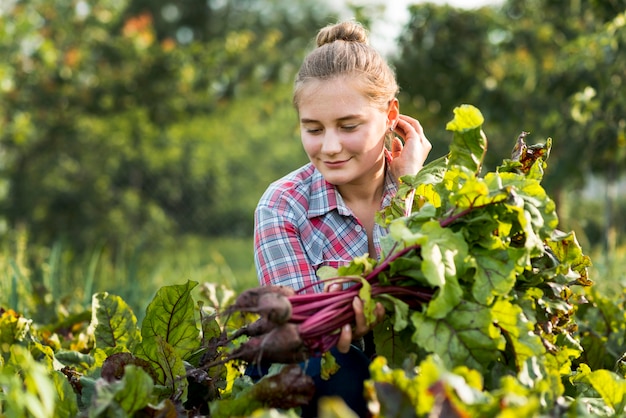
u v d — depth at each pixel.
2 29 7.61
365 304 1.62
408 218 1.70
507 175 1.75
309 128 2.01
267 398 1.58
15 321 2.17
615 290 3.52
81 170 10.11
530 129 6.45
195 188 12.16
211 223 12.37
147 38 9.66
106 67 9.52
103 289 4.42
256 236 2.14
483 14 6.70
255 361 1.61
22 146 9.56
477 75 6.64
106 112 9.61
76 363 2.09
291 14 17.14
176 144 11.45
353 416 1.30
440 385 1.32
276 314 1.55
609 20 4.58
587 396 1.80
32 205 9.80
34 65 8.75
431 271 1.53
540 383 1.51
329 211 2.14
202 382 1.84
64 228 9.91
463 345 1.56
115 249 10.01
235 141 13.94
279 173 15.25
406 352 1.70
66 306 3.56
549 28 6.52
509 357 1.64
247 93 10.71
